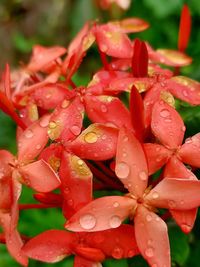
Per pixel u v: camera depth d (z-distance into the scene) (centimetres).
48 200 12
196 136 12
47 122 13
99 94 13
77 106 13
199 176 14
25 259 12
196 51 26
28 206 13
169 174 12
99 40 14
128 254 12
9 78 14
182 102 14
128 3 24
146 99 13
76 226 11
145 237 11
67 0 36
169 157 12
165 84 13
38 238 12
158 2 28
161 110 12
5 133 24
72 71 14
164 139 12
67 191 12
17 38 35
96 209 11
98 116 13
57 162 12
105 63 15
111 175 13
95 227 11
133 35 28
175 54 15
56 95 13
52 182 12
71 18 34
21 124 14
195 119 14
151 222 12
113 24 15
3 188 12
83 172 12
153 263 11
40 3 37
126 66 15
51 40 35
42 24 36
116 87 13
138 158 12
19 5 37
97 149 12
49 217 21
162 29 28
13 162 12
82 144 12
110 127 12
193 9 27
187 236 14
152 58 15
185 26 15
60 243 12
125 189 13
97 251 11
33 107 14
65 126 12
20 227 21
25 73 15
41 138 13
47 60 15
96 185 13
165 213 13
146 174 12
